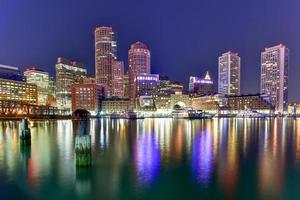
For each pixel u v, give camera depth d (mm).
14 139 62750
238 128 106562
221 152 42625
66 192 23219
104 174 28281
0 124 134750
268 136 70812
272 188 23922
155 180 26375
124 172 29203
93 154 40625
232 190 23422
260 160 35781
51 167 31547
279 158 37219
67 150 44875
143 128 107125
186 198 21781
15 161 35156
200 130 94062
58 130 94250
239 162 34406
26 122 50906
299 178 26875
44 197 22297
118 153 41375
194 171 29703
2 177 27469
